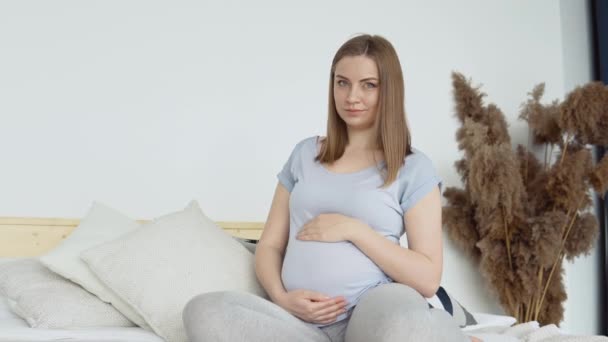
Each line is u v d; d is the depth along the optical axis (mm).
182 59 3012
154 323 1867
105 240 2207
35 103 2758
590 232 3359
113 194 2855
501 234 3326
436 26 3578
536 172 3533
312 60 3266
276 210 1874
